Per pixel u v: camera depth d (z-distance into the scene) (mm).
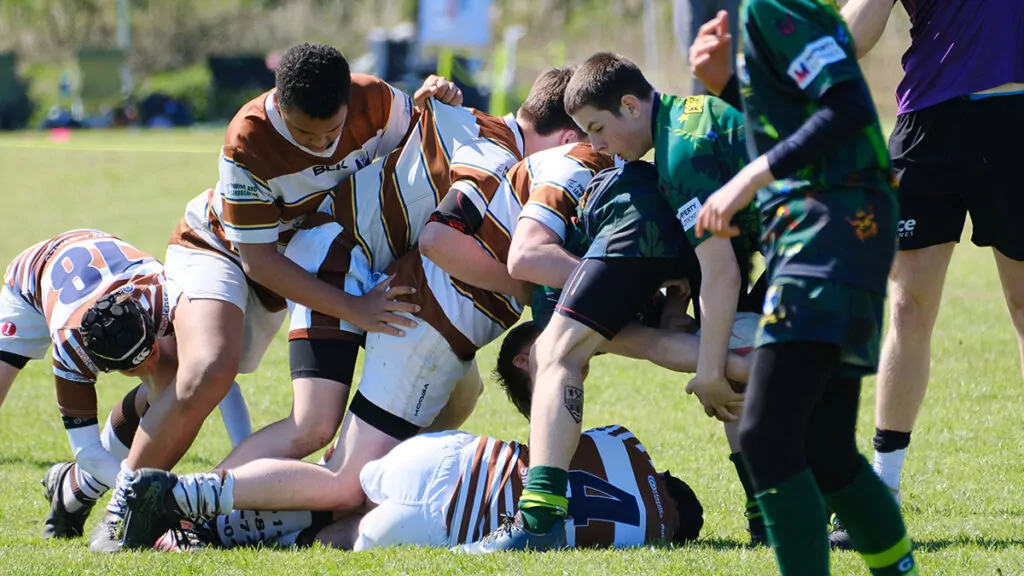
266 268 16422
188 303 16766
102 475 16750
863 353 11250
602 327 14234
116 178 70000
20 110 112062
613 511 14758
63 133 102875
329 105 15773
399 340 16047
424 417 16328
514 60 106562
